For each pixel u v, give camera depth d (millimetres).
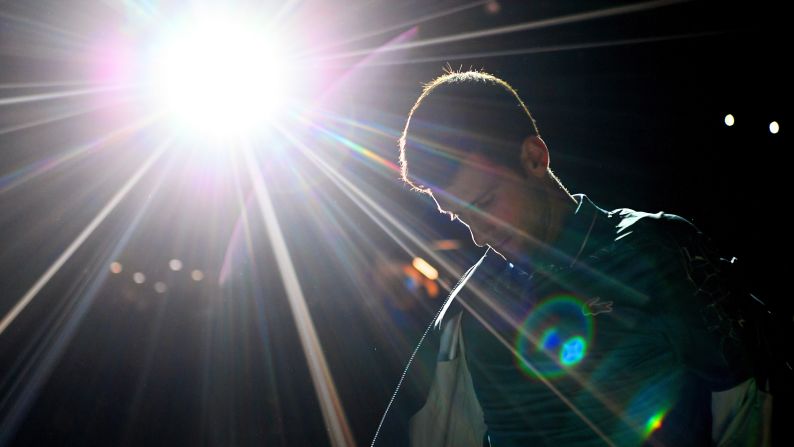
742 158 9250
